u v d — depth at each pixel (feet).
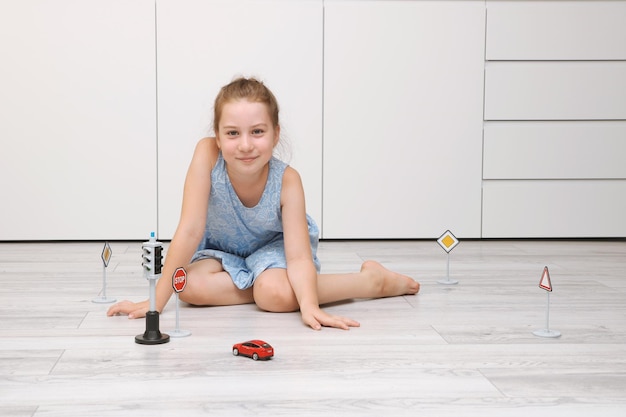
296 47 10.05
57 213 10.12
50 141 10.00
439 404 3.81
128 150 10.08
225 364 4.44
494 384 4.13
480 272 7.87
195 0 9.91
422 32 10.14
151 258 4.89
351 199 10.32
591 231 10.60
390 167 10.31
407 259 8.76
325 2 10.03
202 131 10.06
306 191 10.27
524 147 10.41
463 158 10.37
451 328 5.39
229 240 6.38
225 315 5.74
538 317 5.78
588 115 10.41
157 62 9.95
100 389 3.99
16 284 7.04
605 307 6.18
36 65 9.87
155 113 10.03
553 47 10.27
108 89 9.97
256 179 5.90
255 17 9.98
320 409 3.72
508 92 10.31
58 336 5.08
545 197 10.53
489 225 10.51
